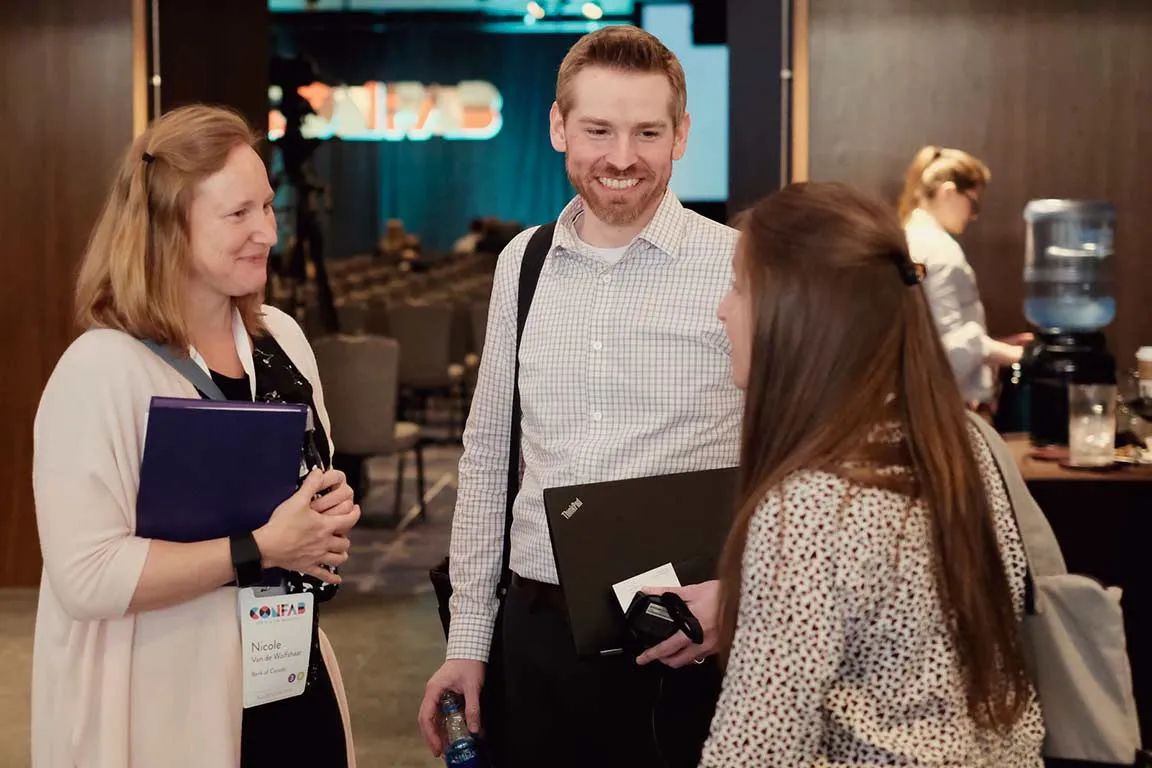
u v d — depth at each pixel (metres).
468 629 2.39
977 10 5.72
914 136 5.77
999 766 1.49
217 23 6.18
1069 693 1.72
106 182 5.89
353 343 7.12
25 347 5.95
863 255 1.46
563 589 2.04
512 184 18.61
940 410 1.46
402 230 16.12
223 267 1.98
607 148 2.14
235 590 1.98
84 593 1.85
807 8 5.73
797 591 1.40
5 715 4.32
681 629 1.94
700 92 16.44
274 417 1.90
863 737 1.42
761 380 1.49
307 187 9.10
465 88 18.44
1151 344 5.80
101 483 1.87
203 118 1.99
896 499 1.42
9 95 5.88
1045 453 3.93
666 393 2.19
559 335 2.25
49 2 5.84
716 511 2.11
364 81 18.33
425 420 11.29
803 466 1.43
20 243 5.93
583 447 2.20
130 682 1.91
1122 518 3.65
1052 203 4.93
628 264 2.23
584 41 2.19
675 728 2.16
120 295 1.92
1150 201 5.74
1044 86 5.74
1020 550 1.60
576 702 2.21
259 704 2.00
